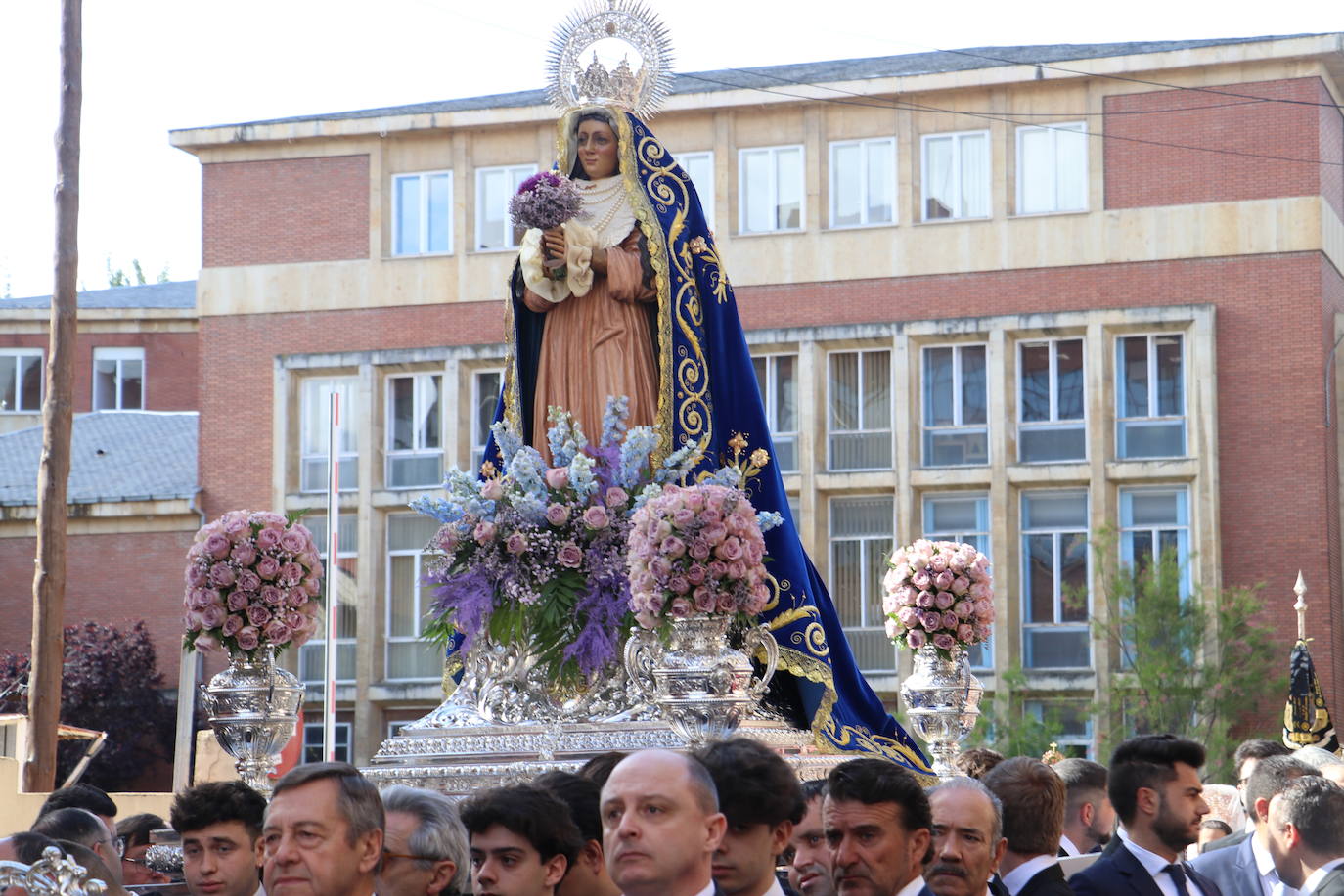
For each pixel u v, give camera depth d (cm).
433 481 4391
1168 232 4044
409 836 780
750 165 4306
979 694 1477
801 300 4253
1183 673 3600
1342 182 4225
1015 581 4047
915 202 4209
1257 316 3975
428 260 4475
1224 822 1329
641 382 1359
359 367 4428
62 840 728
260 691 1321
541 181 1327
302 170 4556
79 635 4350
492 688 1259
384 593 4409
